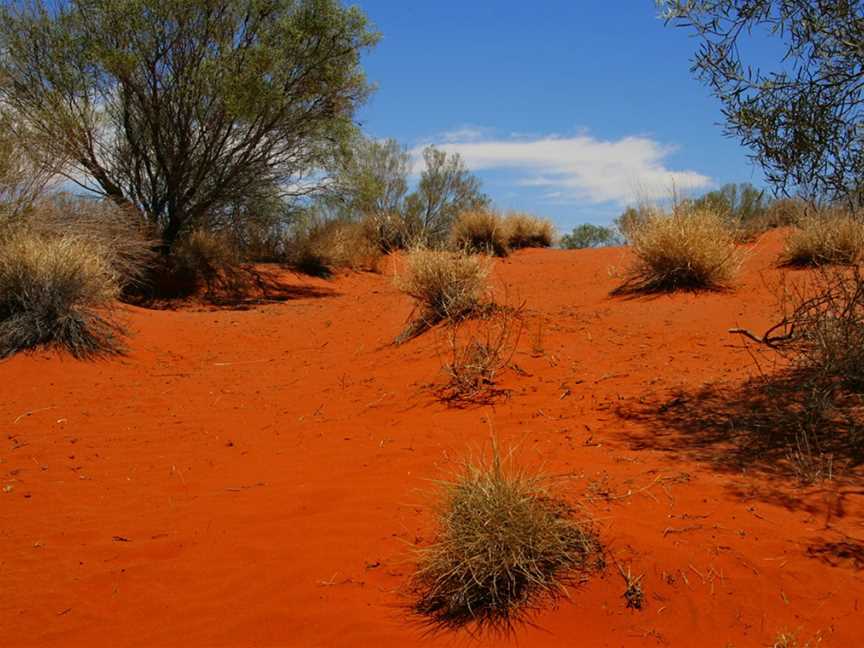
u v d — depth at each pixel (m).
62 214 12.78
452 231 21.44
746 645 2.87
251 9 16.02
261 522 4.47
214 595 3.69
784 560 3.35
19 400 7.91
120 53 14.76
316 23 16.14
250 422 6.87
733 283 10.70
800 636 2.88
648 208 12.00
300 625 3.35
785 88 4.36
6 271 9.82
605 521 3.78
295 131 17.16
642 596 3.18
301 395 7.71
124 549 4.26
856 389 5.34
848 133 4.26
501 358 7.50
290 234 20.97
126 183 17.00
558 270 16.52
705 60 4.48
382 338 10.24
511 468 4.20
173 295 16.59
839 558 3.33
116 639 3.37
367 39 16.80
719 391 5.96
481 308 9.57
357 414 6.74
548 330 8.66
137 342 10.47
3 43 14.88
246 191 17.83
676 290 10.68
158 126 16.09
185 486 5.27
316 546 4.05
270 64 15.74
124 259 14.40
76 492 5.24
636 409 5.77
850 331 5.44
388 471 5.10
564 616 3.15
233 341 11.12
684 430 5.17
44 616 3.58
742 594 3.15
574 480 4.37
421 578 3.59
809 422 4.88
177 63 15.91
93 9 15.24
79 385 8.52
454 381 7.04
